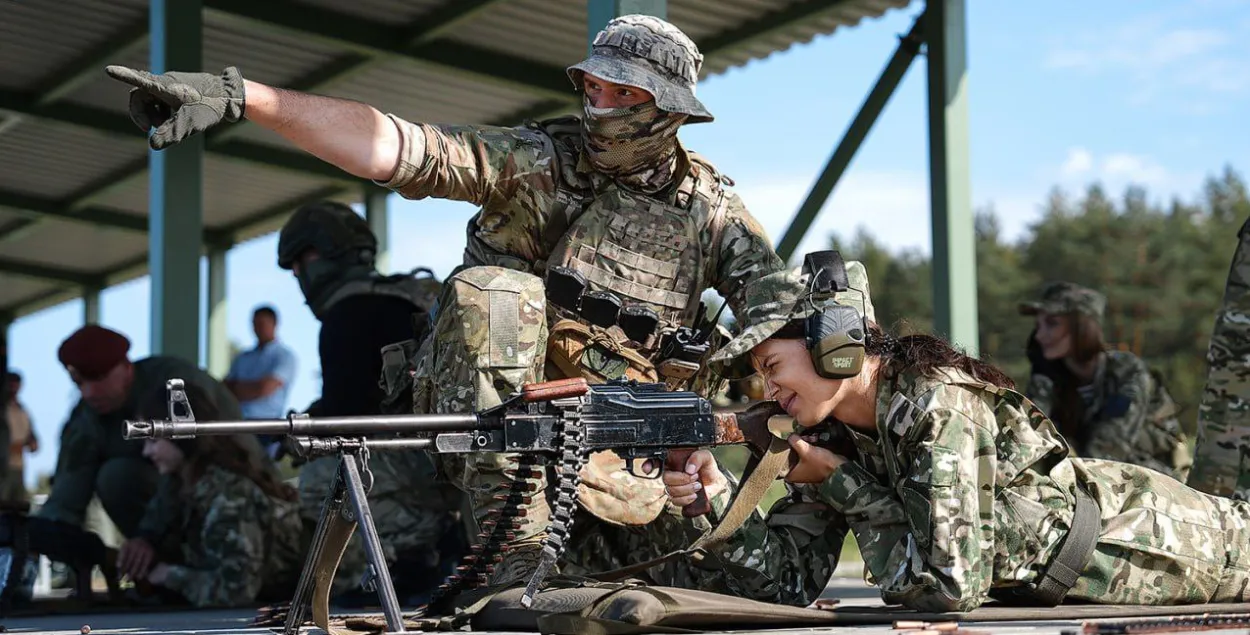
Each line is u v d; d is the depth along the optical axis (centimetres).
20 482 1620
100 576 1084
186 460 733
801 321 416
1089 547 439
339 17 1091
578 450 396
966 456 409
